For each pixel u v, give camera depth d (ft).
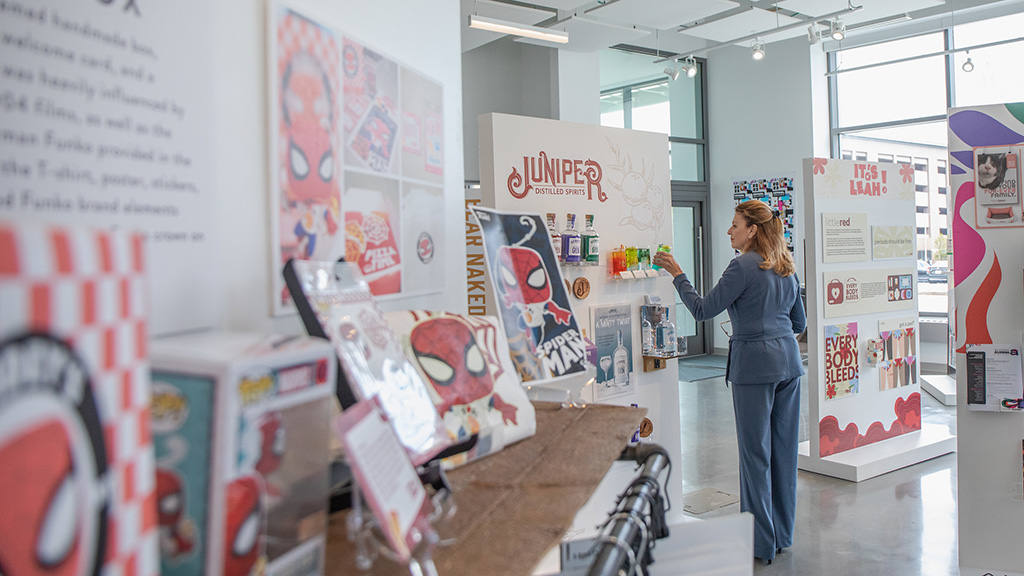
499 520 3.14
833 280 15.03
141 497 1.71
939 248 27.78
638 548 3.07
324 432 2.67
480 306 9.71
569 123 10.61
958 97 27.04
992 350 9.61
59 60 2.54
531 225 6.15
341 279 3.40
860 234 15.44
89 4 2.69
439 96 6.40
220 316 3.61
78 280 1.52
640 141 11.77
